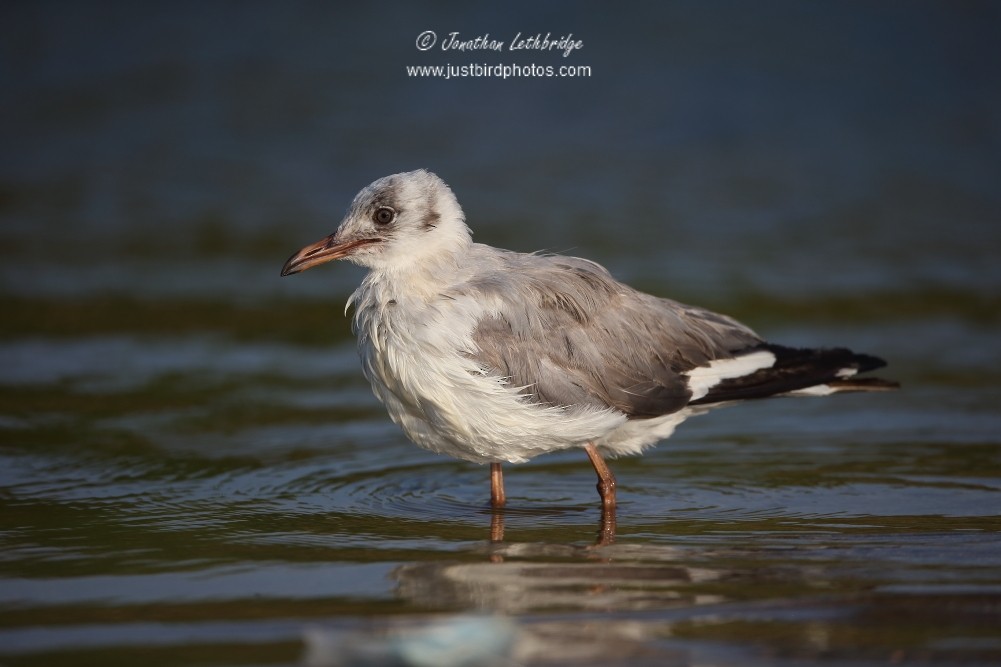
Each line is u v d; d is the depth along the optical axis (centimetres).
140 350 1720
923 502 1147
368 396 1567
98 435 1380
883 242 2169
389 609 873
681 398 1186
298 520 1108
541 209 2275
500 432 1121
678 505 1157
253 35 2989
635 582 927
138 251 2123
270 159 2503
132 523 1091
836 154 2567
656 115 2703
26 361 1659
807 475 1247
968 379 1589
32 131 2594
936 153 2567
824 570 951
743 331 1258
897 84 2823
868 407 1493
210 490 1202
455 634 825
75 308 1869
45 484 1209
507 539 1050
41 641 816
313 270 2092
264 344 1764
